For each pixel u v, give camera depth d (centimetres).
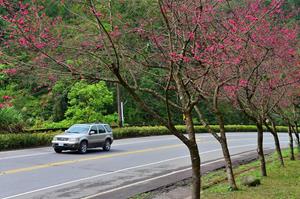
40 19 549
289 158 1638
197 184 609
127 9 700
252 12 825
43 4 595
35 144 2406
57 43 556
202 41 693
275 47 934
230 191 981
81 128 2150
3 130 2456
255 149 2402
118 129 3359
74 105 2930
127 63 654
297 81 1065
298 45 1114
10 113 2522
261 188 1005
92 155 1966
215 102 959
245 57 802
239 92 1017
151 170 1498
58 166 1556
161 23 725
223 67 792
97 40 597
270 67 1012
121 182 1245
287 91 1280
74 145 2009
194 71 699
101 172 1436
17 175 1332
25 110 2627
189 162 1736
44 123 2855
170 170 1502
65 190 1109
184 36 641
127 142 2869
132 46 674
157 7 693
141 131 3638
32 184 1185
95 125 2184
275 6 795
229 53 750
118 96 3591
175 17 644
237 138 3397
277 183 1070
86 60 580
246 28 720
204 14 674
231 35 704
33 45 516
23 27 525
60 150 2070
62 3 577
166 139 3216
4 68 546
